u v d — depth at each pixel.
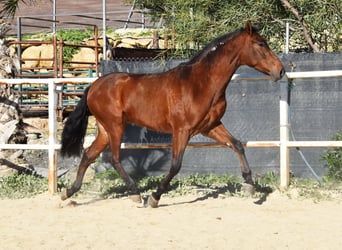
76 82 10.73
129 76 9.73
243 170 9.49
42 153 16.33
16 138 12.33
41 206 9.72
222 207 9.30
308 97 11.38
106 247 7.18
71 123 10.02
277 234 7.64
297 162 11.45
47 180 11.81
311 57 11.30
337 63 11.21
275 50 15.93
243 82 11.64
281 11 15.69
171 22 16.06
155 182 11.41
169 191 10.61
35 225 8.38
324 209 9.04
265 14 15.33
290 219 8.45
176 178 11.84
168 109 9.23
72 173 12.95
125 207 9.49
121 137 9.80
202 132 9.52
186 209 9.21
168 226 8.16
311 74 10.20
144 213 9.00
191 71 9.16
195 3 15.21
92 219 8.69
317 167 11.36
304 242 7.26
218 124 9.49
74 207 9.59
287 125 10.38
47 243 7.40
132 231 7.92
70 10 30.11
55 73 20.34
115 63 11.95
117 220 8.58
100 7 29.88
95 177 12.09
